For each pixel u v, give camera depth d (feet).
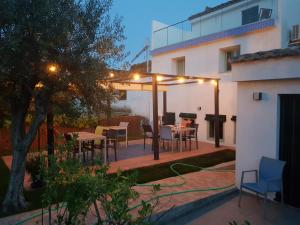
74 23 13.76
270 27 34.73
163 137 33.53
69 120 17.19
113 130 29.81
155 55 52.75
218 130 36.88
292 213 16.21
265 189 16.05
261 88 18.51
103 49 14.97
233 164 27.50
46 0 12.46
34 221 14.52
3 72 12.26
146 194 18.40
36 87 15.03
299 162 16.80
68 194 8.01
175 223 15.52
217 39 40.73
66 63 13.67
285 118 17.47
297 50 15.62
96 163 9.30
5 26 12.37
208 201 18.21
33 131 15.93
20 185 16.22
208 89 42.34
